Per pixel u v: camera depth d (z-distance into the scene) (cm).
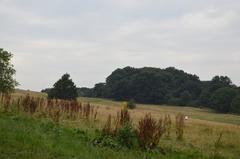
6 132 1448
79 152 1355
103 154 1399
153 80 14212
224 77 14412
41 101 3462
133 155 1505
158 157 1578
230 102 12238
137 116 4262
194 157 1739
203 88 14912
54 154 1250
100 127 2406
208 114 11212
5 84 3812
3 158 1099
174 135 2519
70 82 8375
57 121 2397
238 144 2330
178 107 13288
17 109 2988
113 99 14362
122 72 15175
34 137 1464
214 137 2628
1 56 3781
